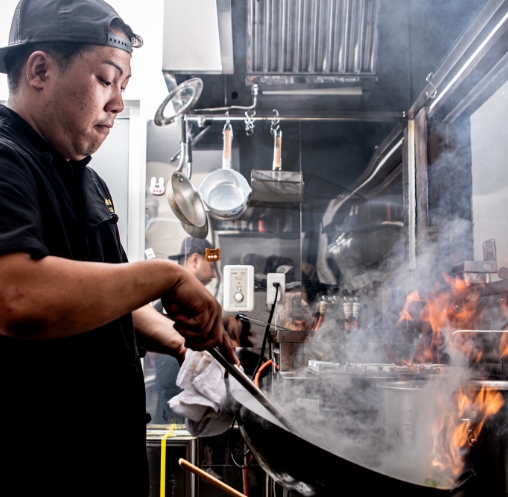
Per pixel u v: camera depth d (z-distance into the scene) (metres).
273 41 1.65
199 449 1.65
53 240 0.72
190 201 1.89
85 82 0.73
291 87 1.76
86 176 0.91
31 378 0.70
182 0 1.55
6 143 0.68
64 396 0.72
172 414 1.80
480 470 1.00
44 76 0.74
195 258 1.90
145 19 2.06
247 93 1.85
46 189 0.72
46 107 0.75
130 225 2.11
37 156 0.75
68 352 0.73
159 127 1.96
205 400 0.96
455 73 1.48
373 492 0.57
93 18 0.73
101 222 0.87
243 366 1.83
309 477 0.59
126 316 0.88
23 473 0.69
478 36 1.27
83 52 0.73
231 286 1.86
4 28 2.05
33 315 0.53
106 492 0.76
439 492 0.60
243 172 1.95
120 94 0.80
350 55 1.69
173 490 1.62
